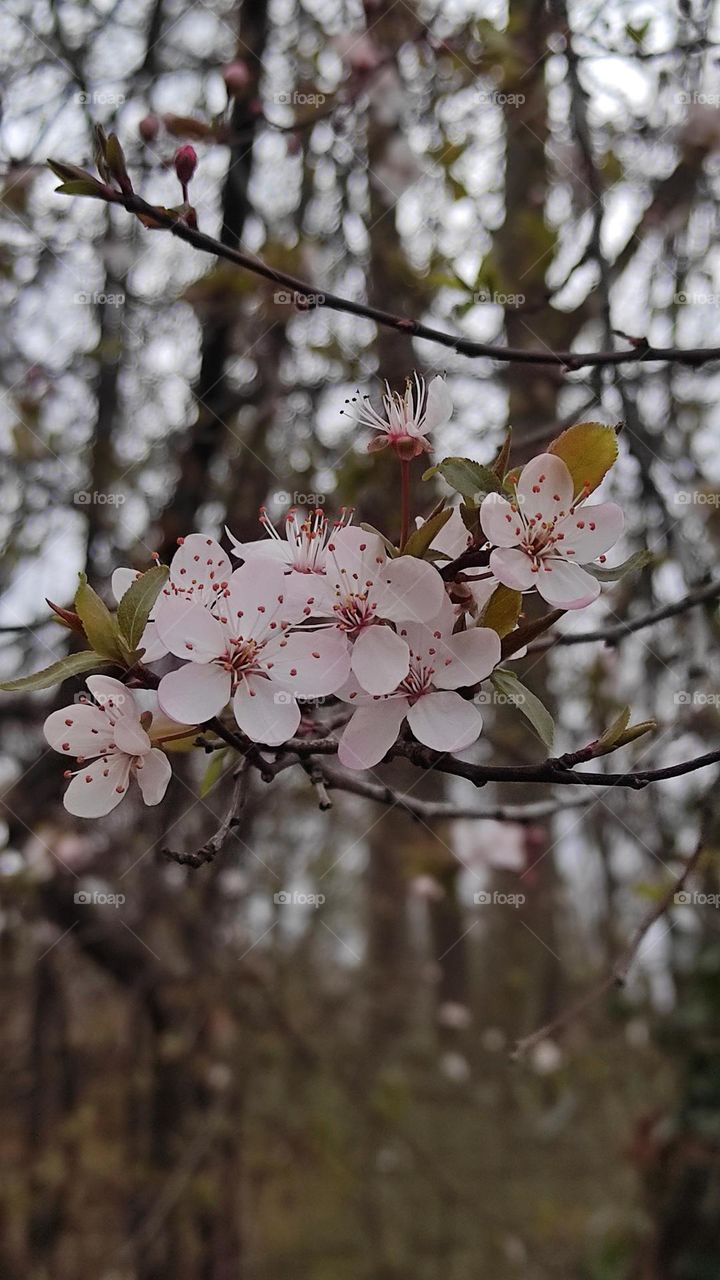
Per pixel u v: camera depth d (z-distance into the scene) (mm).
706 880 377
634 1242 531
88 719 152
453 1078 653
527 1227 676
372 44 372
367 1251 704
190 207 176
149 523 417
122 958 453
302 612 148
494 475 146
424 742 144
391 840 632
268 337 401
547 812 235
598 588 146
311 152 392
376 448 162
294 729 146
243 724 145
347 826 557
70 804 151
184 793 408
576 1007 204
